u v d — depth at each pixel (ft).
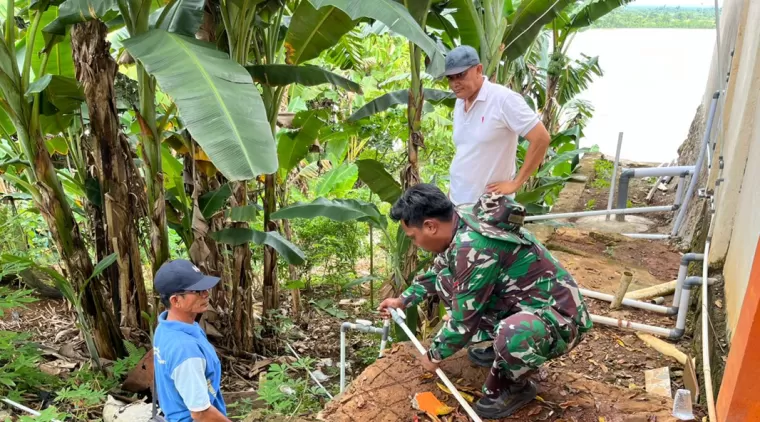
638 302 13.76
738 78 15.48
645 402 9.31
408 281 15.74
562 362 11.82
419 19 13.88
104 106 13.56
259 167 9.08
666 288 14.52
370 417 9.07
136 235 15.06
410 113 14.57
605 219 21.48
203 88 9.90
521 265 8.24
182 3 13.51
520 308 8.43
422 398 9.34
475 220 8.06
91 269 14.65
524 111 10.68
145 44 10.98
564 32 21.94
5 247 20.33
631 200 24.03
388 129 25.40
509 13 18.71
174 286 7.66
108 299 15.78
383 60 30.17
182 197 15.76
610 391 9.62
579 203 23.63
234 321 17.46
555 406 9.17
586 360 11.88
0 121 14.78
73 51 13.29
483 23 15.98
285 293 23.24
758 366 7.57
